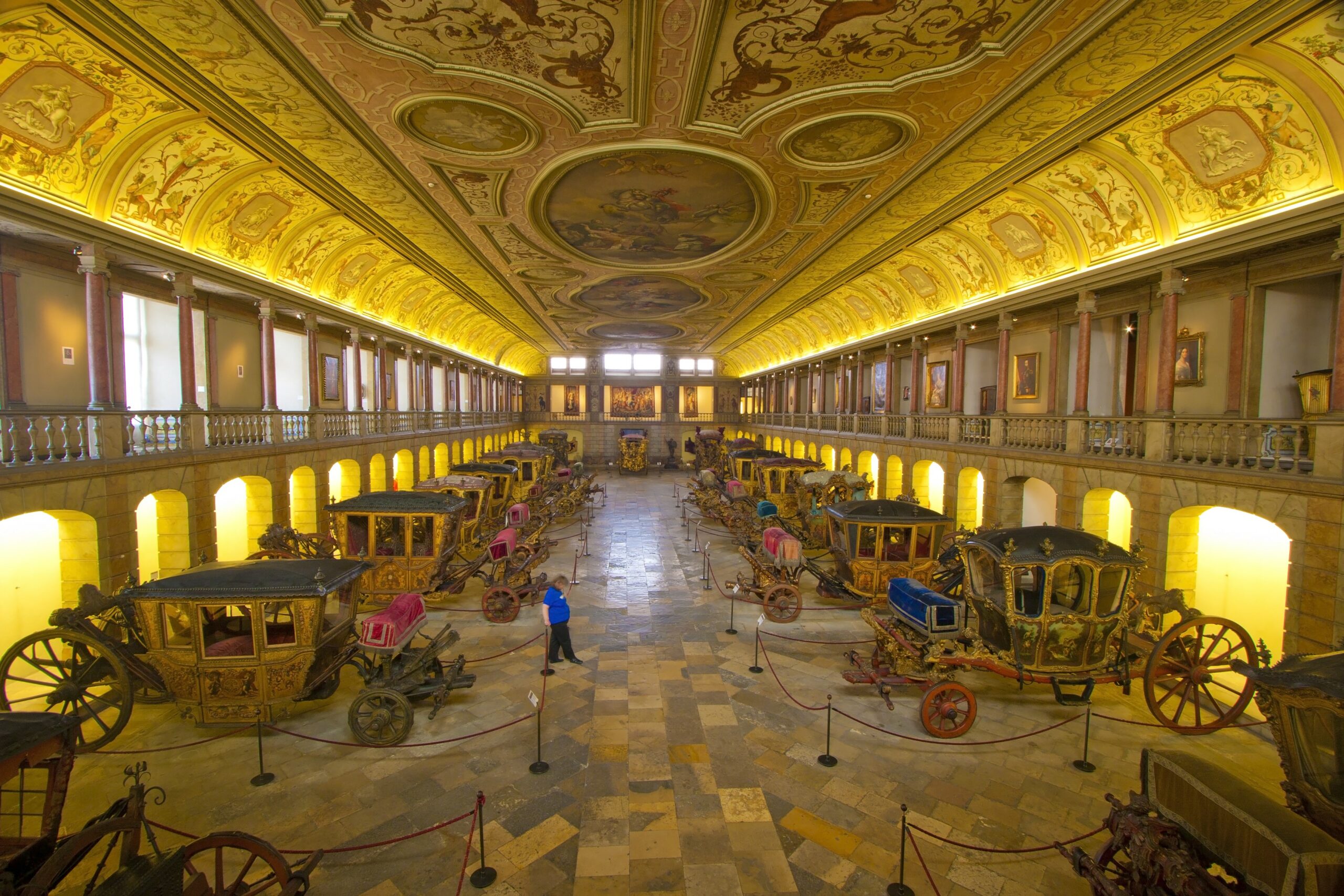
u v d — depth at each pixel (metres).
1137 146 10.84
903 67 8.19
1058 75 8.33
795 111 9.40
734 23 7.18
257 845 5.06
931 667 9.05
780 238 16.50
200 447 12.62
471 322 32.09
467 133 10.30
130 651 8.33
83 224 9.84
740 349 45.84
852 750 8.12
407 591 13.76
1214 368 12.28
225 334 16.16
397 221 15.12
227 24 7.21
